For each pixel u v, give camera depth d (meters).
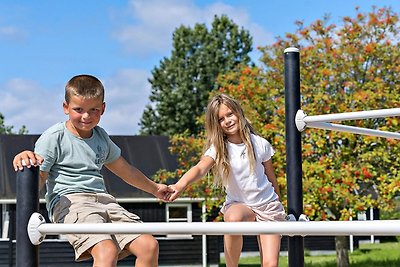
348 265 18.61
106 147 3.78
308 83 16.58
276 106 16.55
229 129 4.21
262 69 17.44
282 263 21.67
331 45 16.55
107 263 3.27
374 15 16.47
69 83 3.55
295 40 17.25
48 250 22.66
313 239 28.84
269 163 4.32
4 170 23.03
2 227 22.98
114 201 3.71
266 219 4.20
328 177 15.05
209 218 23.61
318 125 3.78
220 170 4.23
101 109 3.59
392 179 15.19
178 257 23.86
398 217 29.33
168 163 24.56
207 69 48.34
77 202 3.56
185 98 47.97
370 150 15.91
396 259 23.19
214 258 24.12
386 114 3.46
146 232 2.46
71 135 3.67
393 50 16.19
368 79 16.47
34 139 24.03
